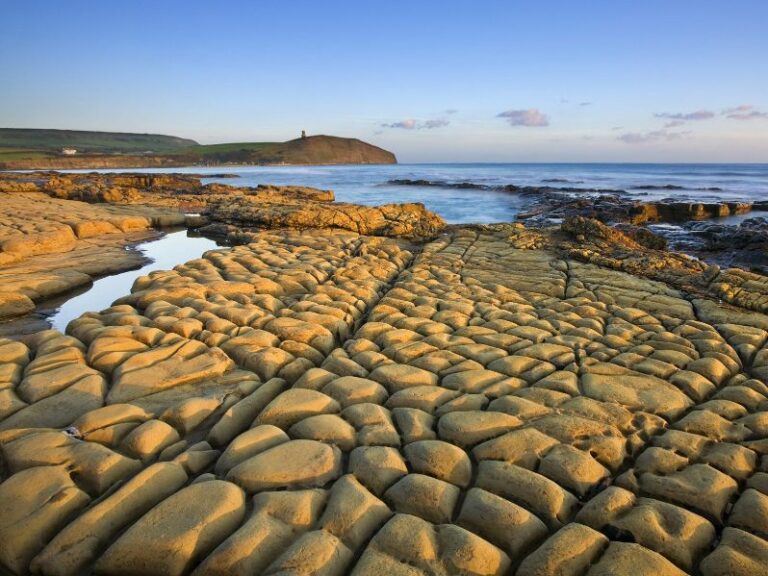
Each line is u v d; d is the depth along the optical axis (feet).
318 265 43.42
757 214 98.68
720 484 14.67
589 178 274.57
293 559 11.35
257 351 23.63
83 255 50.98
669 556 12.23
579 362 23.67
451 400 19.75
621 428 17.81
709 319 30.73
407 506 13.71
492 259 47.65
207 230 71.46
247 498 13.93
